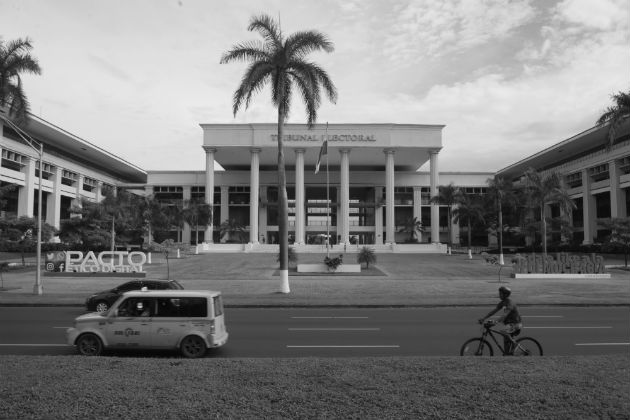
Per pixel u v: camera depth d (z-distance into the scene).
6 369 8.31
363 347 13.12
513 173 96.62
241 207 96.69
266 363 8.97
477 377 7.82
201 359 9.50
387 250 74.69
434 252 73.62
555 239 81.81
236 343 13.74
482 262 55.53
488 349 11.22
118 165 96.25
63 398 6.66
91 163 91.81
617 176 67.19
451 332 15.81
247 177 94.44
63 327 16.67
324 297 26.50
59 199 77.00
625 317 19.88
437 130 80.44
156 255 64.19
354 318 19.56
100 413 6.13
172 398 6.71
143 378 7.73
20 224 43.41
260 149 80.12
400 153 84.81
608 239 50.50
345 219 78.56
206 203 73.50
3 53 33.31
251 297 26.23
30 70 33.41
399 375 7.96
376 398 6.75
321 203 96.12
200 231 96.38
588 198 74.56
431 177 80.38
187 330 11.84
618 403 6.57
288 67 30.83
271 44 30.72
